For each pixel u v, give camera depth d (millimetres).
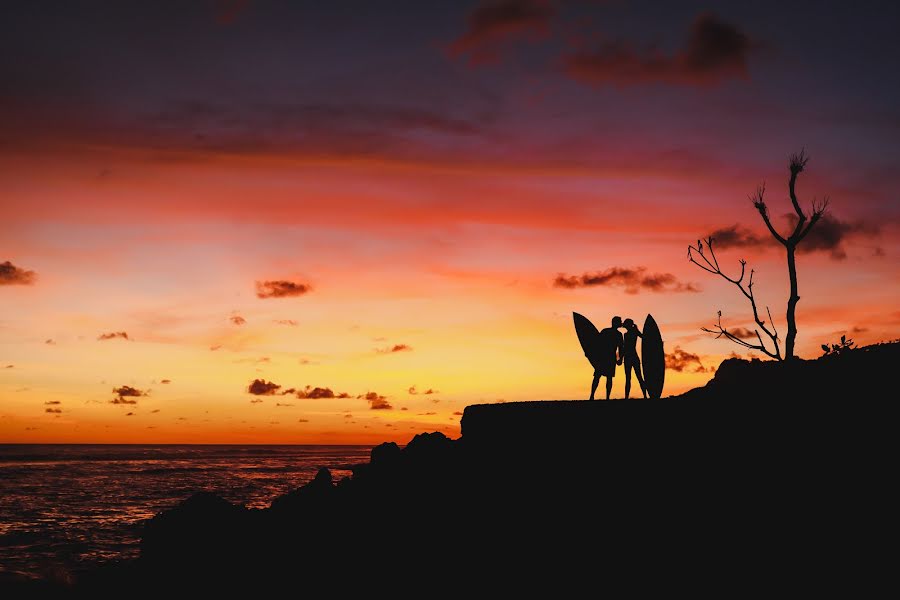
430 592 13266
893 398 12414
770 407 13344
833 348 15484
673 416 13977
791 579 9969
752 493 11633
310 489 22391
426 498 16875
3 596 20203
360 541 16828
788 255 16578
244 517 21469
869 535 10117
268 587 16328
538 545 12867
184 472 86375
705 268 18000
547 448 14953
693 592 10445
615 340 16266
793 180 16531
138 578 19016
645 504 12492
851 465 11344
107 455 151000
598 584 11367
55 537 33719
